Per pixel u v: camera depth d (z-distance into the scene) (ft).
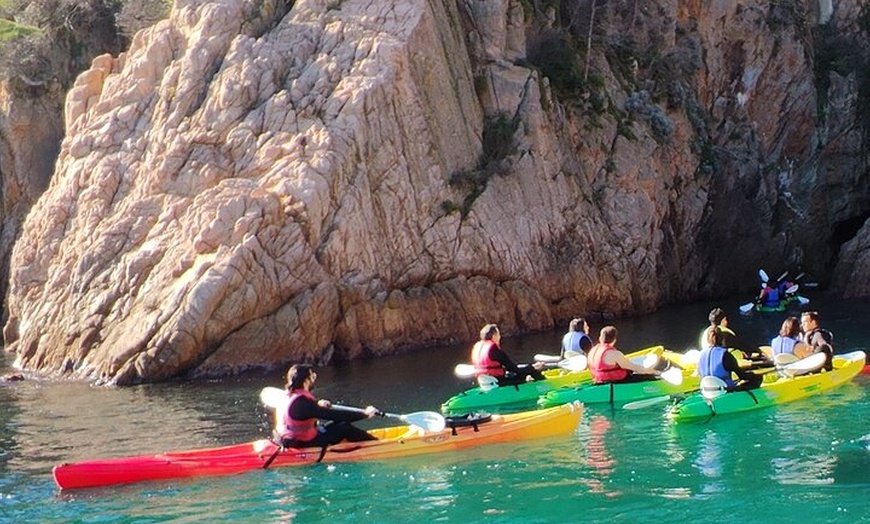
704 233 115.44
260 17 87.76
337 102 81.97
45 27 105.60
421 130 85.61
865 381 61.57
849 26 135.54
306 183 77.77
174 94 84.64
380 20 86.48
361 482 44.27
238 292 73.61
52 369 77.05
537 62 103.40
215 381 70.64
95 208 82.94
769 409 55.42
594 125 103.71
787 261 123.13
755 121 126.62
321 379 69.82
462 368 61.87
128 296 76.07
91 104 90.84
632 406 56.70
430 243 84.53
